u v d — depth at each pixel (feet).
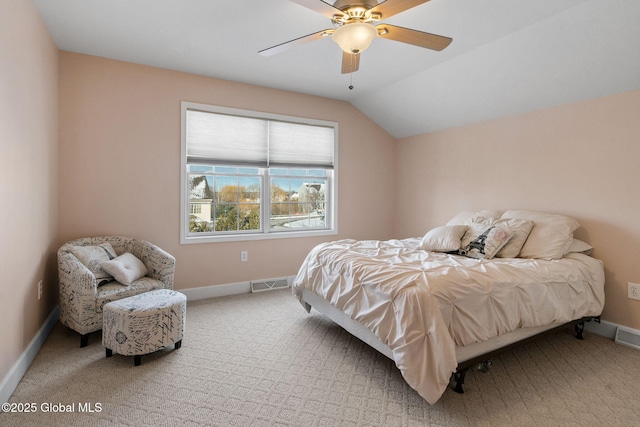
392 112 14.20
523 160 10.95
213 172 12.48
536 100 10.22
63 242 9.88
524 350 8.25
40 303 8.06
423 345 5.68
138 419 5.54
